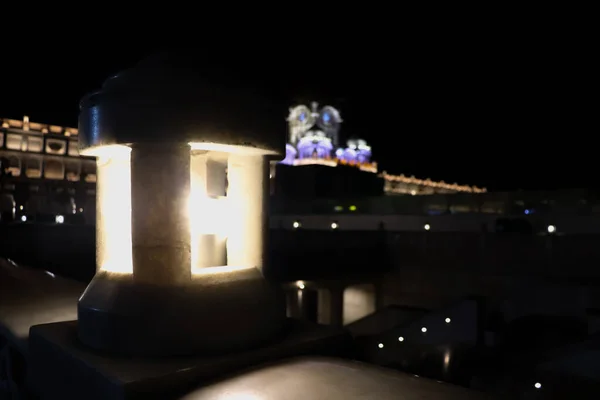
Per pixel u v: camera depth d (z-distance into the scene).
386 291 22.30
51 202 45.59
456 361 14.12
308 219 34.75
